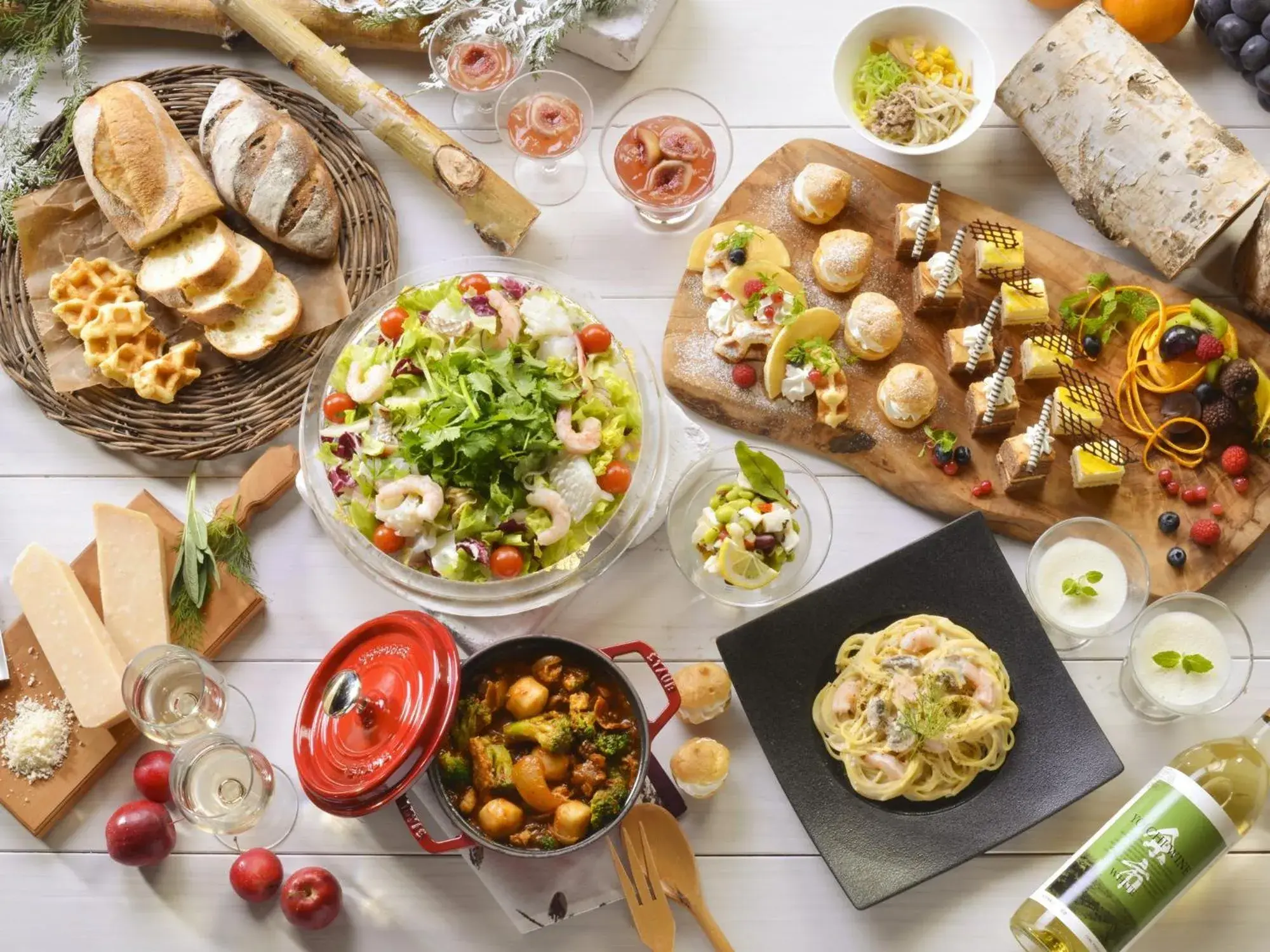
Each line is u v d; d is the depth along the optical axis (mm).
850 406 1763
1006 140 1850
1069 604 1688
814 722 1670
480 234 1803
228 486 1775
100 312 1745
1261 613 1718
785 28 1893
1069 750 1651
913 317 1791
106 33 1907
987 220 1793
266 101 1802
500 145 1874
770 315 1742
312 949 1680
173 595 1713
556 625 1735
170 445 1748
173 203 1745
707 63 1886
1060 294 1780
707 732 1709
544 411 1636
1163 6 1776
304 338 1782
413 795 1685
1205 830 1543
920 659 1649
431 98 1888
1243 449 1724
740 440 1764
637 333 1811
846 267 1747
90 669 1686
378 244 1799
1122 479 1734
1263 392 1718
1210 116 1837
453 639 1609
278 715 1726
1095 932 1549
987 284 1785
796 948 1665
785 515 1667
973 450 1750
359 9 1830
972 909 1660
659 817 1657
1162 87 1711
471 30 1798
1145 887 1543
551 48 1792
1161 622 1665
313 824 1699
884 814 1647
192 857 1695
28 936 1682
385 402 1668
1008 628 1682
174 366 1738
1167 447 1738
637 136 1797
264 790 1621
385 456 1664
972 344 1739
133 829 1628
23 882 1689
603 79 1887
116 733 1700
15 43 1844
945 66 1814
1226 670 1650
